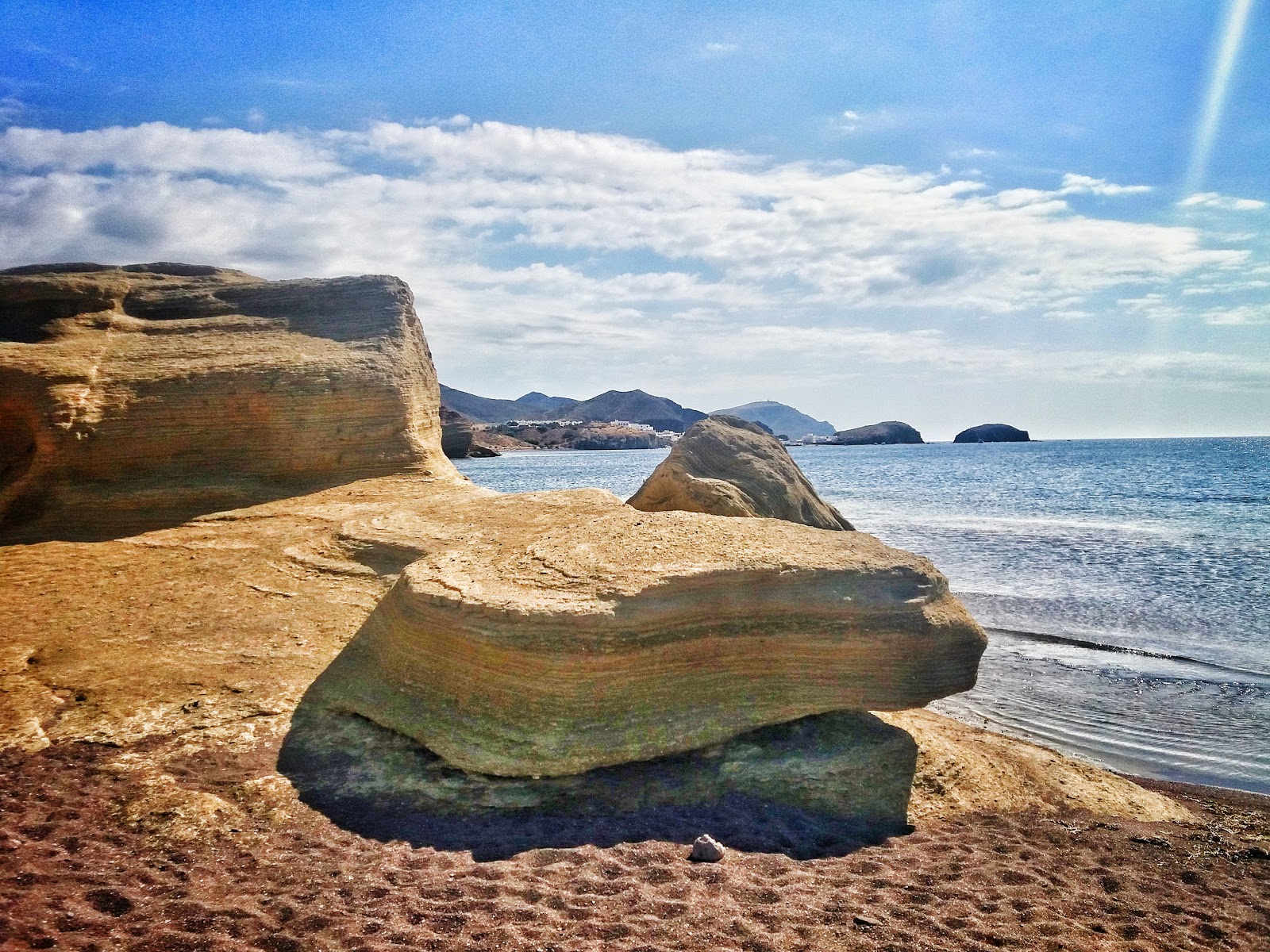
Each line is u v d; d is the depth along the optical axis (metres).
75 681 8.94
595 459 116.19
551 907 5.45
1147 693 11.66
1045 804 7.85
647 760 7.34
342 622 10.44
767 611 7.76
